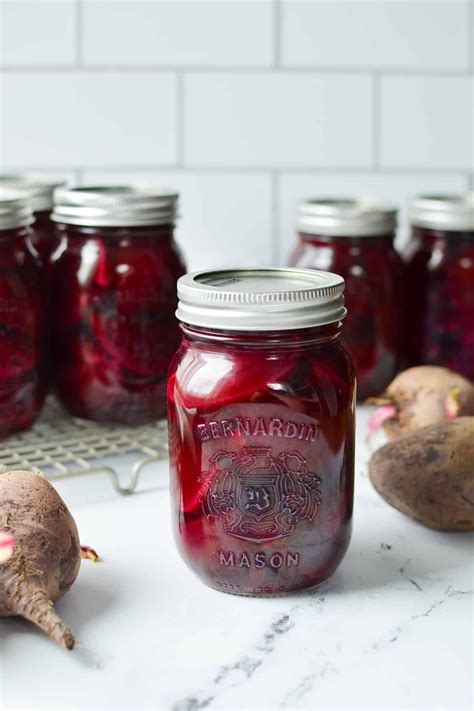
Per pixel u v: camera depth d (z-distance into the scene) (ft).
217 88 3.97
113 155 4.00
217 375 2.38
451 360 3.34
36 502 2.39
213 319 2.36
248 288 2.46
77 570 2.42
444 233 3.31
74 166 4.00
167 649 2.32
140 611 2.42
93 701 2.21
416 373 3.03
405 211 4.09
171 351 3.01
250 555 2.42
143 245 2.96
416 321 3.39
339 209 3.21
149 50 3.93
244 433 2.38
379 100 4.02
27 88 3.93
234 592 2.46
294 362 2.38
